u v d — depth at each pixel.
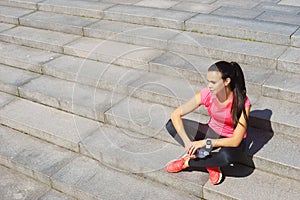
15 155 4.53
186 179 3.80
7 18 6.86
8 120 5.00
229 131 3.64
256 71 4.70
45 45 6.03
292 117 4.05
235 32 5.24
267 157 3.75
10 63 5.96
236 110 3.44
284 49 4.87
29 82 5.47
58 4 6.73
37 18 6.61
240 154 3.65
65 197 4.11
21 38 6.25
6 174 4.48
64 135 4.58
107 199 3.83
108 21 6.22
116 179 4.08
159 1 6.70
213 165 3.55
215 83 3.38
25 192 4.21
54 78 5.54
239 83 3.40
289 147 3.87
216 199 3.67
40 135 4.77
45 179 4.23
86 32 6.05
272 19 5.59
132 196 3.85
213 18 5.59
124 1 6.82
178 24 5.62
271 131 4.09
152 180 4.03
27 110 5.13
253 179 3.73
